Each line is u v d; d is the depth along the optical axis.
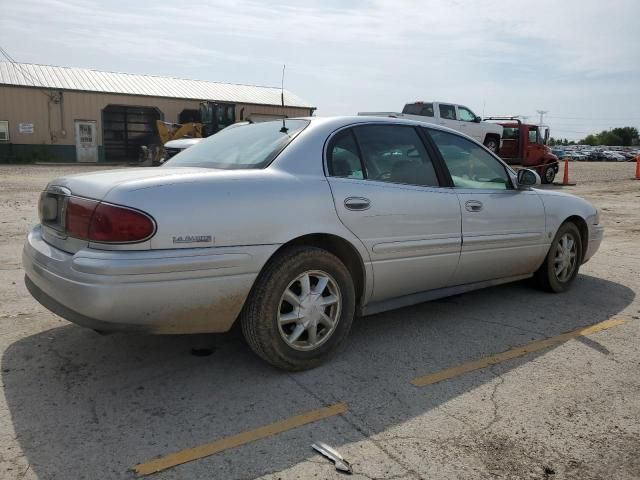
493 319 4.74
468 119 22.52
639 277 6.36
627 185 20.52
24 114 31.20
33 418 2.95
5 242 7.30
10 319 4.39
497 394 3.37
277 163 3.55
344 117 4.04
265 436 2.84
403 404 3.21
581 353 4.03
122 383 3.38
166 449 2.70
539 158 22.53
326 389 3.37
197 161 3.98
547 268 5.39
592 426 3.02
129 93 33.84
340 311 3.71
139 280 2.90
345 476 2.54
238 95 38.75
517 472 2.61
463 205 4.40
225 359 3.76
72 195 3.17
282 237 3.34
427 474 2.57
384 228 3.86
